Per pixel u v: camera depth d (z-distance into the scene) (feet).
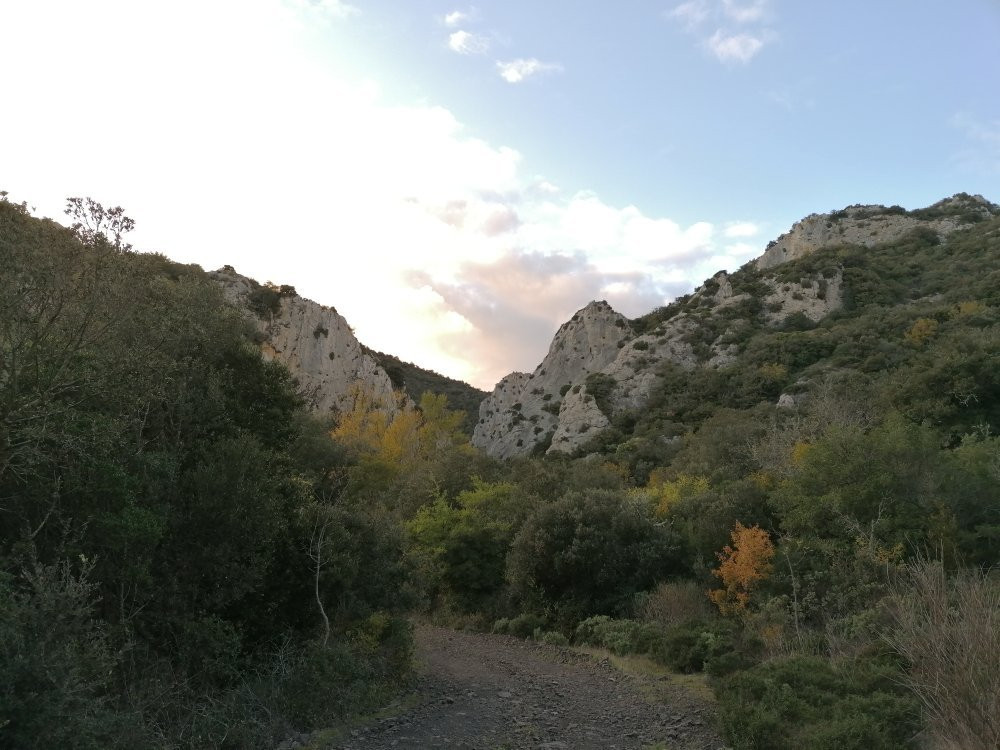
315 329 170.40
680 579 57.06
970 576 28.19
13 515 24.79
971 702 18.22
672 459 130.31
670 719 28.68
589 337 242.99
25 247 23.85
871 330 163.53
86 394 26.40
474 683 38.50
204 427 34.50
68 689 17.75
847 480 50.34
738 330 201.05
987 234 235.61
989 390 76.18
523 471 99.30
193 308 35.50
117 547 26.25
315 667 30.09
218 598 30.12
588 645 52.95
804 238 308.81
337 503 42.98
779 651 36.01
